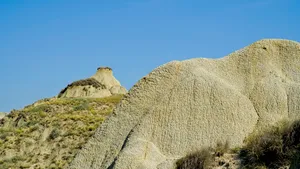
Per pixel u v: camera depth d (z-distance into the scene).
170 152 27.83
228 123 28.59
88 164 29.02
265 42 33.06
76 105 75.31
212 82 30.02
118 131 29.64
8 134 65.00
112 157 28.44
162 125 28.77
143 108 30.06
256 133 26.97
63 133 63.97
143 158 26.75
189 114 29.02
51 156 59.44
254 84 30.89
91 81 90.06
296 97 29.78
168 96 29.72
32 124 68.19
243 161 24.80
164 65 31.41
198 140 28.09
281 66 32.31
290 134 24.53
